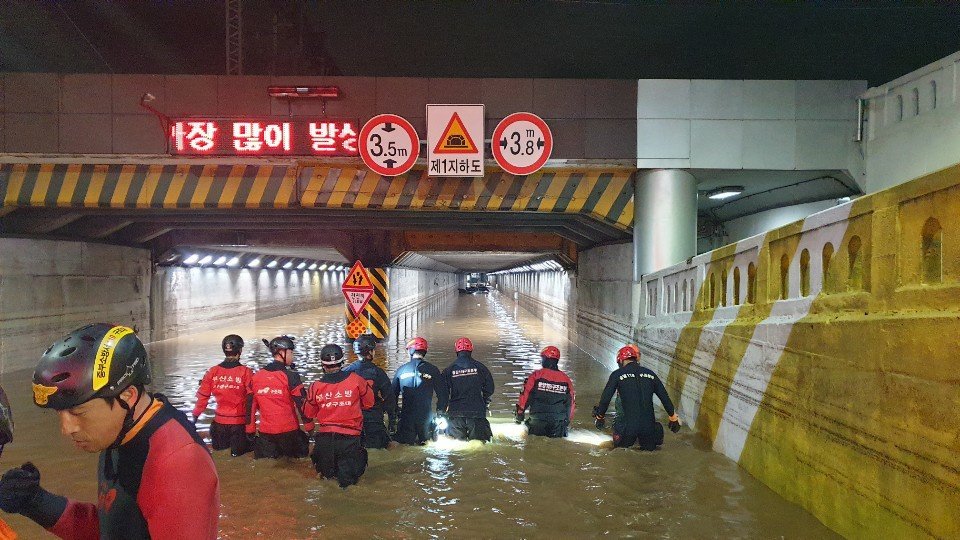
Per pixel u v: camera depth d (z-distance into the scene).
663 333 9.29
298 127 10.34
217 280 22.53
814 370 4.60
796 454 4.91
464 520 4.92
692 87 10.30
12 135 10.25
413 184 10.68
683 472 6.03
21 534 4.76
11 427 1.70
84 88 10.29
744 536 4.44
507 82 10.43
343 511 5.15
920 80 8.52
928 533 3.24
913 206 3.59
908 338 3.45
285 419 6.71
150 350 16.02
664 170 10.34
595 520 4.87
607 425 8.38
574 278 18.73
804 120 10.14
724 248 6.98
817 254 4.84
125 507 1.74
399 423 7.50
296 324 25.20
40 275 12.73
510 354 15.96
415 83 10.41
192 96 10.40
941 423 3.15
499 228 15.66
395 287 19.30
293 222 14.62
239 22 13.03
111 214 12.94
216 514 1.83
